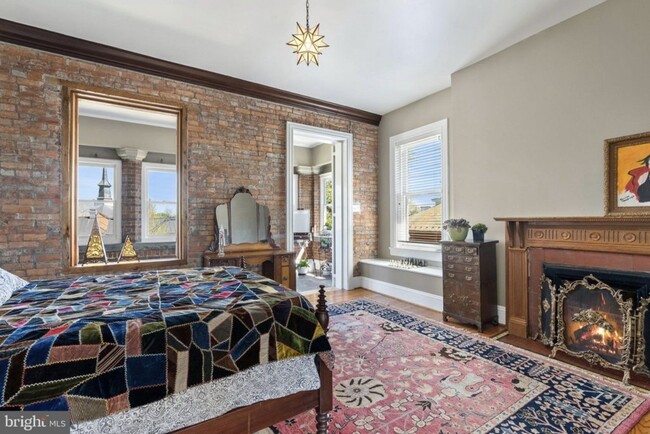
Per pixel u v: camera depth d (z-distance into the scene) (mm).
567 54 2852
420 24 2848
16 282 2043
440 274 4016
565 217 2650
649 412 1869
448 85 4215
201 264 3797
